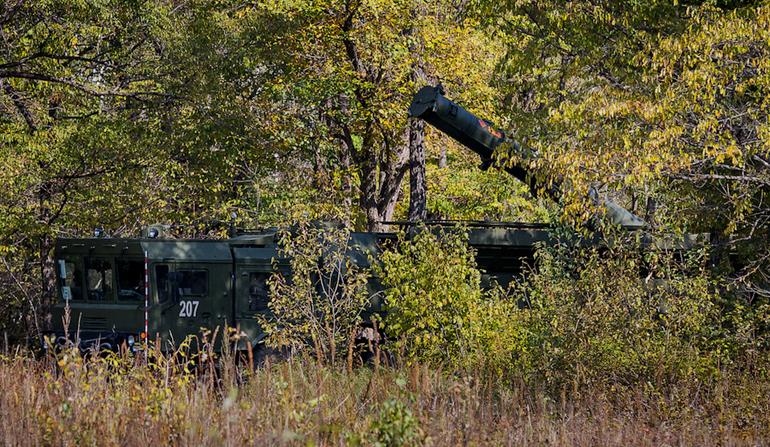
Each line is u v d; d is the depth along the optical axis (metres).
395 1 102.00
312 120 108.19
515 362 55.66
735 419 46.78
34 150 86.81
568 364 52.91
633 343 54.94
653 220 70.12
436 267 59.84
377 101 104.75
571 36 70.44
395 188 116.19
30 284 109.44
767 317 56.81
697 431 44.38
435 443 32.91
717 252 67.19
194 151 99.38
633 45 66.94
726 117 59.66
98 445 32.19
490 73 105.19
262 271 73.44
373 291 71.69
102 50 91.19
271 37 101.81
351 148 113.81
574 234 69.38
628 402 48.38
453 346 59.03
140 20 88.44
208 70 93.94
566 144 60.53
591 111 59.75
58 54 86.19
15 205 88.44
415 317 59.91
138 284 74.12
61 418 33.66
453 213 133.50
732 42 56.56
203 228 97.44
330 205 103.00
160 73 91.44
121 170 93.88
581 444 39.97
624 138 57.66
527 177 68.06
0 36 82.25
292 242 66.56
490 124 75.38
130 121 97.00
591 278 57.75
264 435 31.47
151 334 72.62
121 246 74.00
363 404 38.97
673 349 54.66
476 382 44.41
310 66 107.62
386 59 102.12
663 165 56.94
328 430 33.00
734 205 62.16
